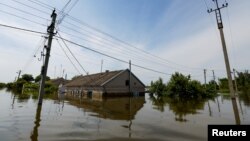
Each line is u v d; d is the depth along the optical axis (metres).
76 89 45.31
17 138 7.15
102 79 36.94
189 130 8.91
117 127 9.50
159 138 7.48
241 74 59.03
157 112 15.54
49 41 16.66
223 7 18.06
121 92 35.62
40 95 16.22
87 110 16.16
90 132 8.32
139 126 9.82
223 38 17.88
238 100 28.39
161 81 41.84
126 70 37.28
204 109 17.91
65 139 7.12
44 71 16.50
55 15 16.91
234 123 10.53
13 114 12.97
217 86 67.62
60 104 21.03
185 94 35.62
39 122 10.47
